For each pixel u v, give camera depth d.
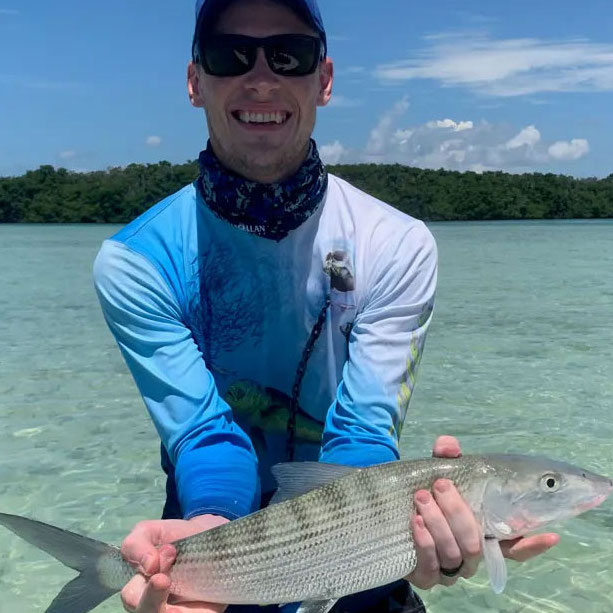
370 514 0.69
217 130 0.90
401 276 0.92
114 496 1.59
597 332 3.39
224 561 0.71
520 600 1.16
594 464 1.69
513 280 5.74
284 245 0.93
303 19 0.87
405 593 0.85
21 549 1.38
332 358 0.95
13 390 2.44
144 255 0.91
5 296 4.98
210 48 0.87
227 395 0.96
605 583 1.20
